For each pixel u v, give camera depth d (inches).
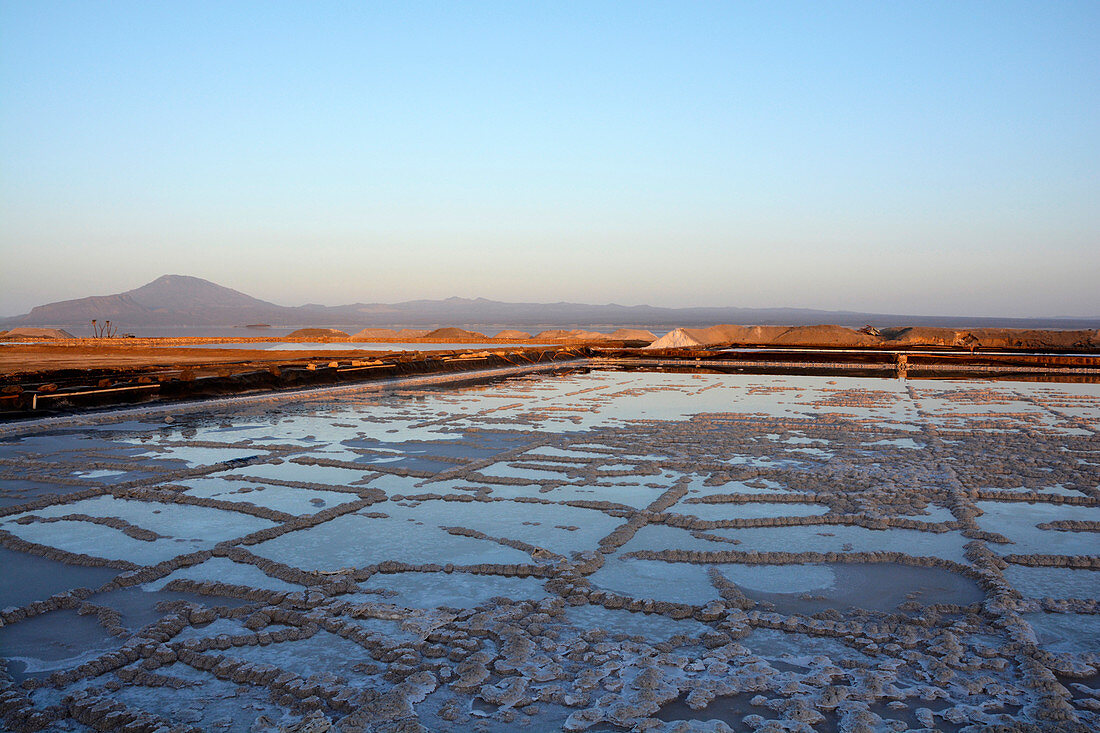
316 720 128.0
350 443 397.1
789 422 470.9
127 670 147.2
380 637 160.4
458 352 1183.6
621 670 146.9
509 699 135.9
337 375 772.0
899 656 152.3
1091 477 310.0
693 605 178.7
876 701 135.0
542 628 165.8
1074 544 224.8
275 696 137.3
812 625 166.4
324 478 313.0
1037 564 206.8
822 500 274.1
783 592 188.1
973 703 134.1
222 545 221.9
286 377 708.7
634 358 1253.1
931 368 976.3
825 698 135.3
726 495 279.7
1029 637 158.9
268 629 166.1
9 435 420.2
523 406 565.6
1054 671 145.5
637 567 205.8
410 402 593.6
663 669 147.0
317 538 230.8
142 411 516.1
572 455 363.3
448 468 333.1
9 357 1205.7
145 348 1514.5
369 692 137.8
